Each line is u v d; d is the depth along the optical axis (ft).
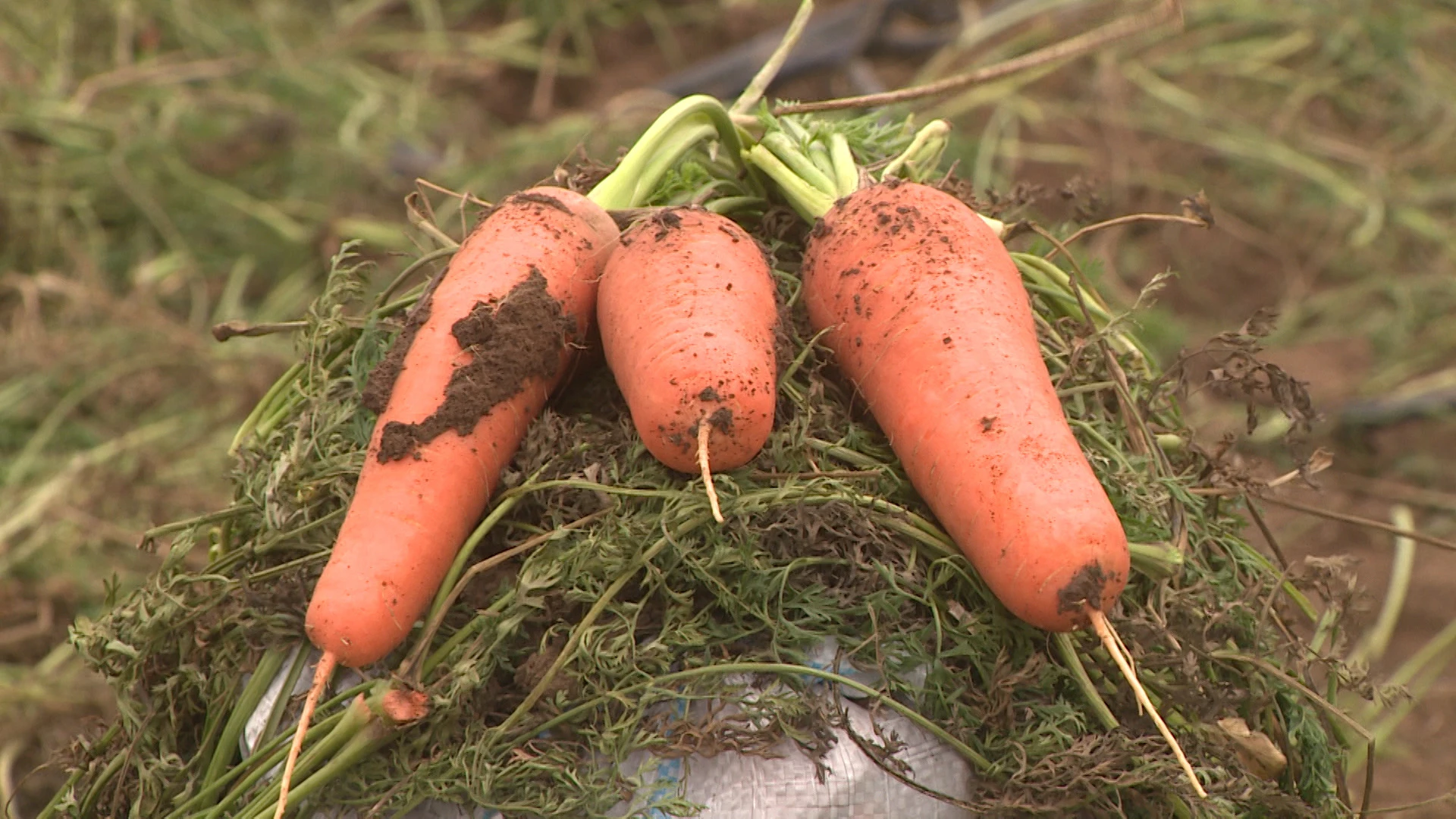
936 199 5.28
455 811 5.06
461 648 5.06
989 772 5.06
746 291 5.17
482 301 5.19
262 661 5.18
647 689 5.03
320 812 5.10
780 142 5.50
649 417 5.08
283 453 5.27
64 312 9.52
